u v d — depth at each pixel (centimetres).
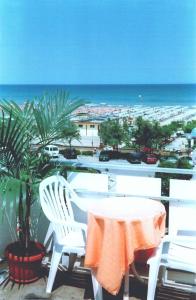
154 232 238
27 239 293
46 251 318
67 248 266
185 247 261
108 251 233
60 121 299
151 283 238
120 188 309
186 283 282
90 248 242
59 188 294
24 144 290
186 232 287
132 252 232
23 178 279
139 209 257
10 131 276
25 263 278
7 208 309
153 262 238
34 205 322
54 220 262
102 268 235
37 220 326
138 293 271
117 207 261
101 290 248
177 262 240
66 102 306
